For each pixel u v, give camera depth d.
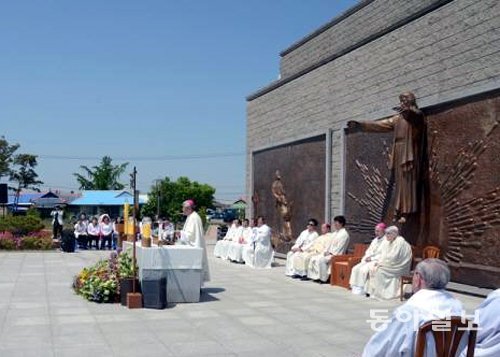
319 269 14.42
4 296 11.73
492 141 11.34
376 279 11.96
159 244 11.48
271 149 22.19
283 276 15.97
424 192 13.10
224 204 76.62
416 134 13.13
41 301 11.11
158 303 10.44
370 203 15.40
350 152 16.52
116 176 61.56
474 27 11.91
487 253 11.39
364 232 15.65
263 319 9.62
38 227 27.33
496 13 11.35
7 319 9.39
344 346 7.84
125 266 11.27
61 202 46.28
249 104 24.73
